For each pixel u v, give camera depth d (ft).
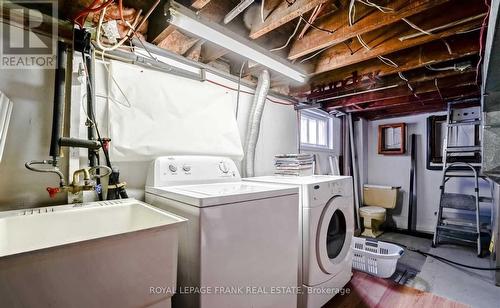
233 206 3.59
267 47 5.81
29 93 3.87
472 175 10.82
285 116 9.27
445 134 12.23
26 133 3.82
